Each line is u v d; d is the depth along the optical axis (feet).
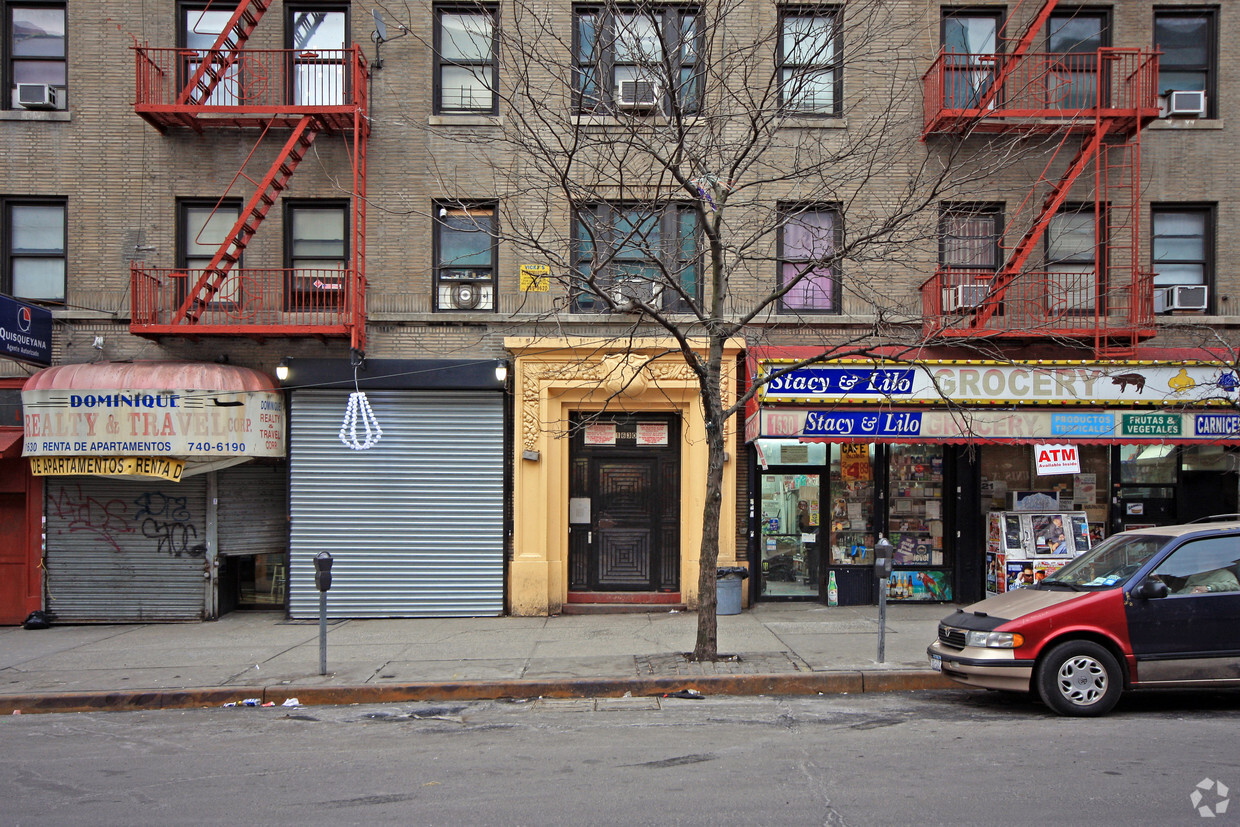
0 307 35.86
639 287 38.55
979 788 17.71
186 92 39.29
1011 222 38.88
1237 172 41.52
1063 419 36.99
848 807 16.71
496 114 42.22
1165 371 36.99
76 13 41.60
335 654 32.81
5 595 40.86
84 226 41.24
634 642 33.96
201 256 41.96
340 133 41.60
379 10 41.96
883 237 37.81
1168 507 42.32
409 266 41.75
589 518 42.68
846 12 41.06
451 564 41.04
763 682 27.81
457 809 17.03
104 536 40.96
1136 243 39.81
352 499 40.88
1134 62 41.39
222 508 41.68
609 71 40.78
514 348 40.65
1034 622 23.80
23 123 41.34
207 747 22.38
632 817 16.39
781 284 41.81
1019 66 40.81
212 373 38.50
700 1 35.06
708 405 30.19
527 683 27.89
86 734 24.12
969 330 36.40
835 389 37.24
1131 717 23.82
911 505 42.96
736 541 41.78
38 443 37.96
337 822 16.44
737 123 40.83
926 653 30.71
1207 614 23.88
